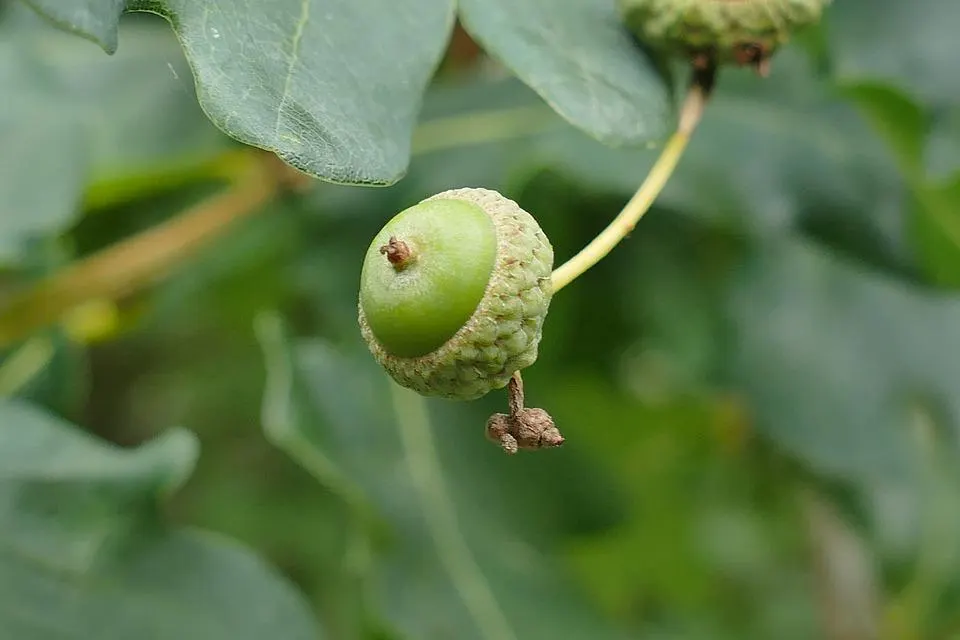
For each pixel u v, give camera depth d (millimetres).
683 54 239
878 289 296
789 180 280
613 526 285
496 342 219
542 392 291
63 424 263
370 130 221
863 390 291
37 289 265
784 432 289
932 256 277
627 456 365
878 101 260
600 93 236
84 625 255
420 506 274
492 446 282
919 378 293
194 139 284
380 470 274
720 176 278
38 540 256
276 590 259
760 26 236
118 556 257
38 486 258
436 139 283
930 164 278
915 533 312
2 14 289
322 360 276
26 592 254
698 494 388
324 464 264
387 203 282
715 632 347
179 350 470
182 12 217
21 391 279
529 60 235
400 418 278
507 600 271
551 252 222
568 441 287
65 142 278
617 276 291
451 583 270
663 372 362
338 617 439
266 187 275
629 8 239
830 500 330
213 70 216
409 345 220
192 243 271
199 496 474
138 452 261
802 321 292
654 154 276
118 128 283
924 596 320
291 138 216
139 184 279
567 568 279
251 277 311
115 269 268
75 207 272
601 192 274
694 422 360
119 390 527
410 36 226
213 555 259
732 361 291
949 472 308
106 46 212
